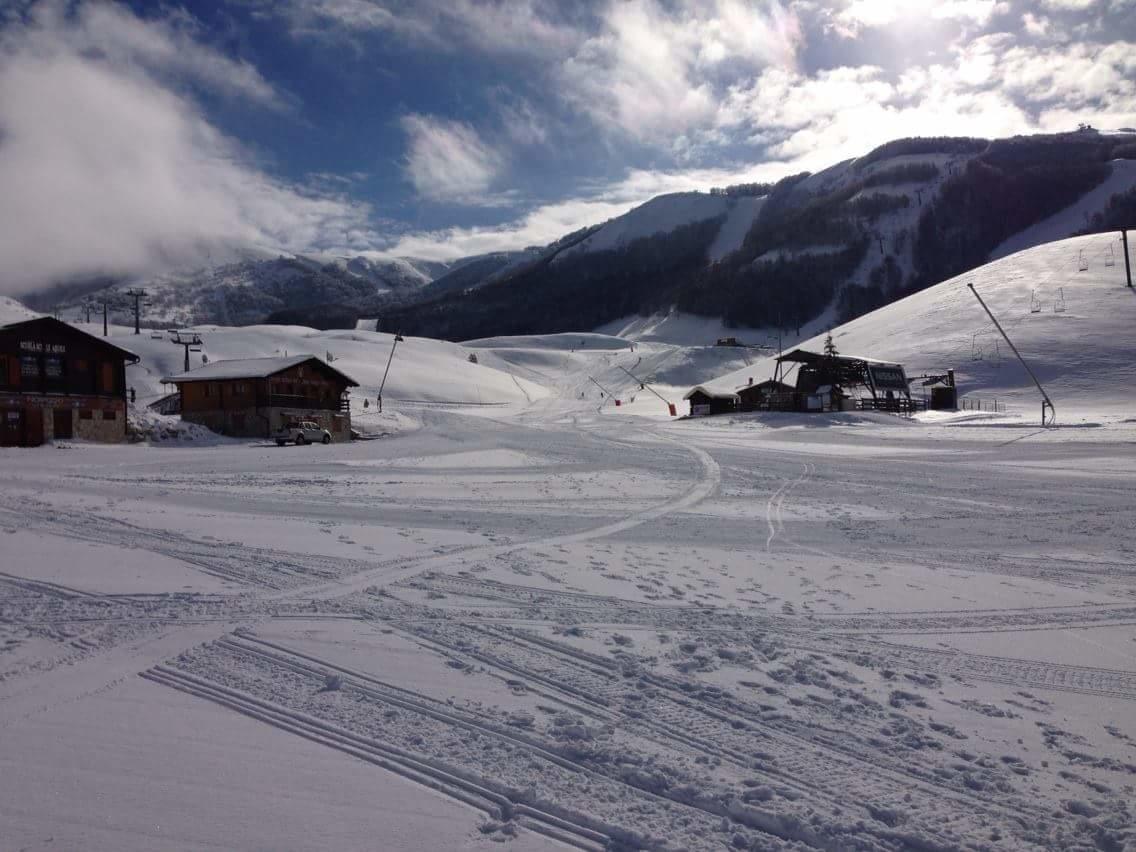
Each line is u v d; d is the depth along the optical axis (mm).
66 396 43750
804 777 5523
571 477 28203
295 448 41938
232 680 6922
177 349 130750
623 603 10180
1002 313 102500
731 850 4602
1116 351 84562
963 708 6965
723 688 7176
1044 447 40281
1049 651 8727
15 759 5340
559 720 6289
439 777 5301
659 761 5637
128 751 5512
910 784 5488
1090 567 13727
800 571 12844
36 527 13945
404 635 8375
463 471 29750
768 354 168625
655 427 64625
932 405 76438
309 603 9523
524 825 4773
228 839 4484
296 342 157750
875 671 7895
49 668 7098
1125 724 6695
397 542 13922
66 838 4449
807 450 41344
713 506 21250
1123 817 5098
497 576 11445
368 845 4473
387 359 150875
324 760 5477
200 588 10055
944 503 22125
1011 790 5441
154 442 47344
